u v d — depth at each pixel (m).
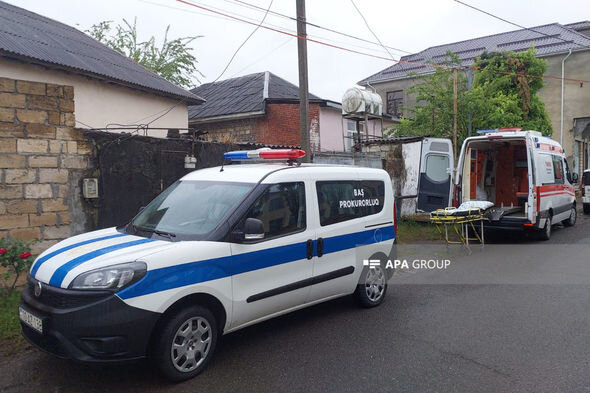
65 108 6.57
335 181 5.48
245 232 4.15
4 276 5.66
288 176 4.91
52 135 6.44
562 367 4.12
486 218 10.08
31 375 3.97
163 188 7.98
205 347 4.03
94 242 4.28
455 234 11.78
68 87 6.58
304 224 4.94
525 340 4.76
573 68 24.03
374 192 6.05
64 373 4.02
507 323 5.28
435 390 3.74
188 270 3.86
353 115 14.62
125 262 3.65
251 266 4.34
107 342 3.47
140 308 3.56
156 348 3.72
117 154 7.26
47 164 6.39
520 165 13.00
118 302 3.49
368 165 12.62
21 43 10.32
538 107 18.20
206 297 4.05
